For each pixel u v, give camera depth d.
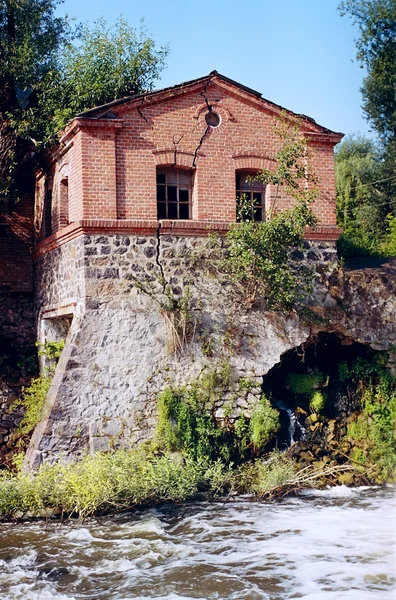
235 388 17.94
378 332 19.33
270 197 19.12
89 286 17.08
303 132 19.45
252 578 11.60
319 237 19.19
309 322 18.70
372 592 10.89
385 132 35.50
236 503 16.08
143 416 17.16
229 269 18.16
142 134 17.97
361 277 19.45
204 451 17.22
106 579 11.80
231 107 18.92
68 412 16.58
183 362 17.62
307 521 14.61
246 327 18.22
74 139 17.95
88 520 15.03
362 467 18.19
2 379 20.27
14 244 22.39
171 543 13.44
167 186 18.48
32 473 16.09
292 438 18.44
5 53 21.33
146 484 15.41
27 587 11.52
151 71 22.70
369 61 34.19
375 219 35.88
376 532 13.80
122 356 17.14
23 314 22.22
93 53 21.98
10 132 20.64
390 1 33.03
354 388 19.53
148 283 17.53
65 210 19.64
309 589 11.09
